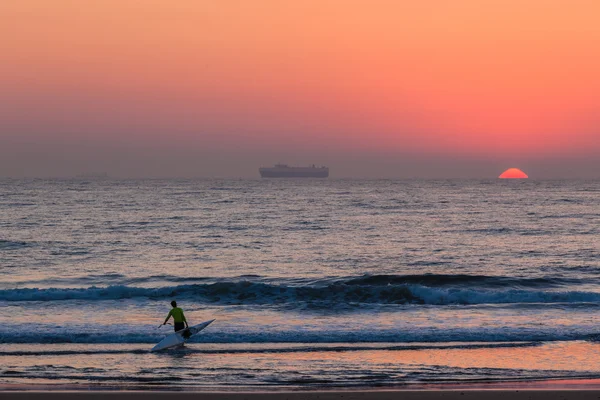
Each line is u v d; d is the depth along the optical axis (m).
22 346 36.94
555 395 26.58
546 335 39.62
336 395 26.83
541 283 67.38
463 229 127.81
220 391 27.62
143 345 37.62
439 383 29.14
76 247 99.12
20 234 118.00
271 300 54.38
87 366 32.38
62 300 53.44
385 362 33.44
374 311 48.84
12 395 26.30
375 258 87.88
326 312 48.50
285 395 26.72
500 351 35.91
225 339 38.97
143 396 26.33
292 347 37.00
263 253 92.75
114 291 56.00
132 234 118.44
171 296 55.56
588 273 74.94
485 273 75.69
